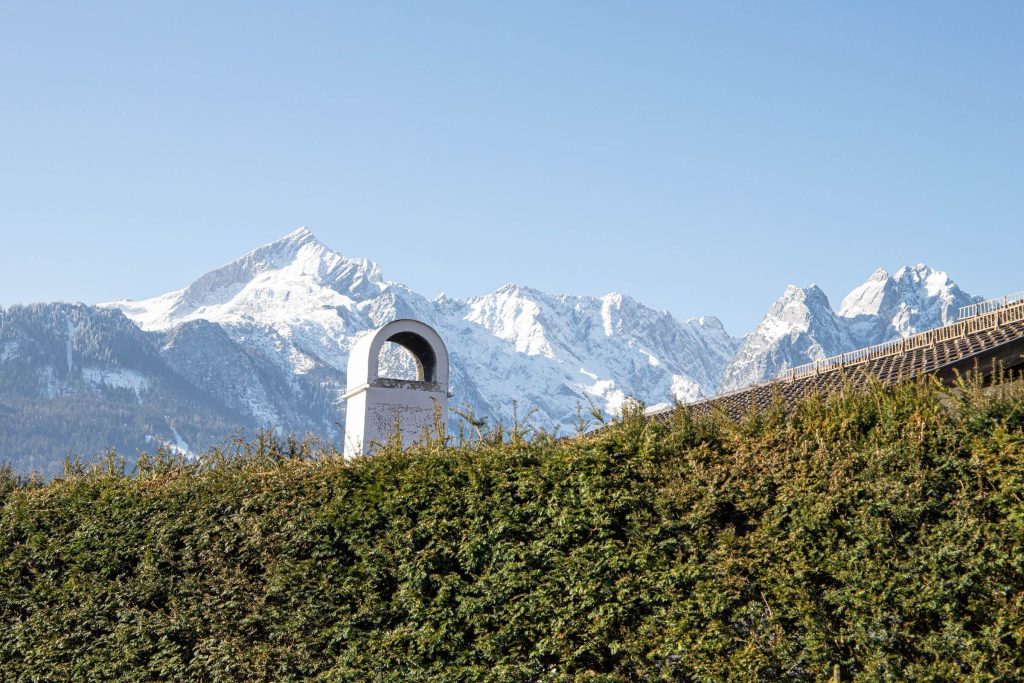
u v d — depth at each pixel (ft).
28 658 47.32
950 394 30.73
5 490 52.42
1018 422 27.48
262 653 40.01
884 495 28.27
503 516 35.58
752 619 29.91
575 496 34.09
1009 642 26.00
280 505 41.09
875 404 30.94
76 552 47.16
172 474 47.60
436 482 37.50
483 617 35.32
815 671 28.66
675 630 31.07
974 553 26.71
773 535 30.17
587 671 32.63
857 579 28.14
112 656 44.83
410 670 36.68
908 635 27.25
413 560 37.24
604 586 32.81
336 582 39.11
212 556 42.68
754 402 35.53
